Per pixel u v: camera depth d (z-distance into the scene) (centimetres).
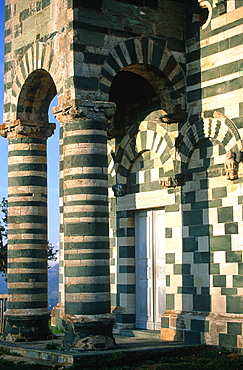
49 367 1744
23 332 2188
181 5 2125
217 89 2006
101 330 1844
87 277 1861
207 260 1989
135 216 2312
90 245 1873
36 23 2144
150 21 2061
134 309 2275
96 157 1908
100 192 1903
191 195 2059
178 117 2084
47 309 2261
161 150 2172
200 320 1967
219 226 1967
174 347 1864
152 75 2097
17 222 2269
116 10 2000
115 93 2350
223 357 1784
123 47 1998
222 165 1981
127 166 2312
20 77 2242
